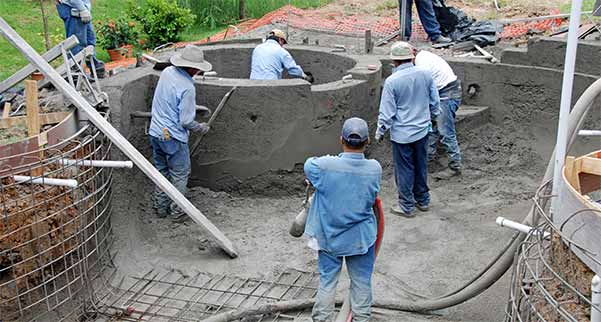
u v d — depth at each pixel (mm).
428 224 6570
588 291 3562
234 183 7188
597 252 3412
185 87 6176
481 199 7168
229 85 6871
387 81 6367
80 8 8000
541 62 7918
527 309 3773
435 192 7348
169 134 6238
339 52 8672
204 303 5285
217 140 7055
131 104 6723
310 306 5145
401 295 5359
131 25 11609
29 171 4711
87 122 5500
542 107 7906
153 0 11844
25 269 4867
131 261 5891
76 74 6594
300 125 7051
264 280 5617
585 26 8812
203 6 13438
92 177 5207
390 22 11305
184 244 6227
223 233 6430
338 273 4570
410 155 6547
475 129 8086
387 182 7625
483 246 6121
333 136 7285
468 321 5016
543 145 7910
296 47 8961
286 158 7121
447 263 5844
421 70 6344
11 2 13398
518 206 6949
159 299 5348
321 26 11125
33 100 5027
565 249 3783
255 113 6945
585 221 3510
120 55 11242
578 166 4199
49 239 4973
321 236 4449
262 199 7188
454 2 12586
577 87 7551
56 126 5094
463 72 8289
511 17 11305
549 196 4039
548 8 11742
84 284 5230
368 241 4449
